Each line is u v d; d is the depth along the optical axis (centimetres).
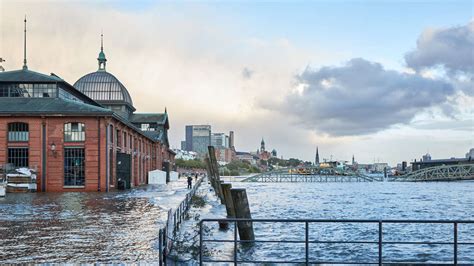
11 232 2034
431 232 2816
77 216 2664
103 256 1514
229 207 2536
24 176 5169
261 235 2530
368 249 2170
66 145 5500
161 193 5131
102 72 10962
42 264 1391
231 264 1520
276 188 11644
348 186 13850
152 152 10344
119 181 6091
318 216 4097
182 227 2338
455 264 1198
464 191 10325
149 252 1579
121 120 6078
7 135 5459
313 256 1969
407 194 8662
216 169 4566
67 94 6512
